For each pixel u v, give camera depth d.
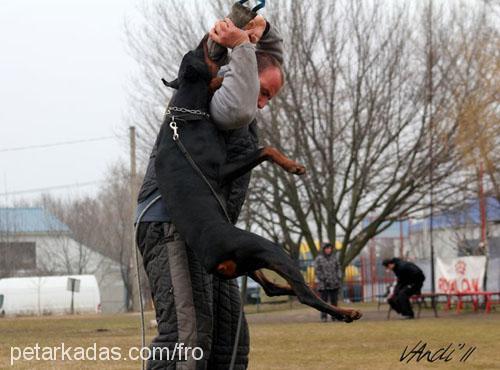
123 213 57.50
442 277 25.52
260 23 4.85
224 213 4.54
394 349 11.92
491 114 26.73
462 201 32.56
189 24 31.84
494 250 33.84
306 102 30.38
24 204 65.25
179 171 4.54
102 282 61.50
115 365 9.59
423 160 31.17
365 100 31.05
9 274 55.91
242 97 4.62
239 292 5.12
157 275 4.80
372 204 33.62
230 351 5.00
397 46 30.94
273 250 4.30
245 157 4.67
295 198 32.88
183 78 4.73
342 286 34.16
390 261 21.23
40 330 18.45
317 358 10.73
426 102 30.73
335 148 32.06
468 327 16.50
